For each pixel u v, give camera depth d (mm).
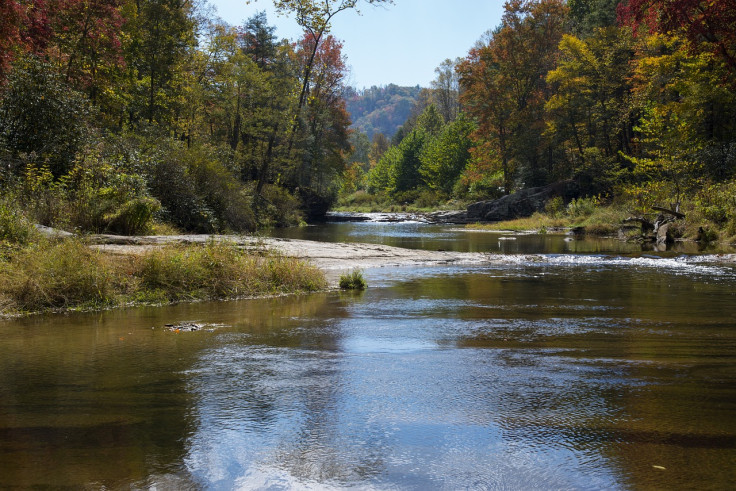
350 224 45531
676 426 2918
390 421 3010
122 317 6695
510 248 19750
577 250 18688
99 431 2836
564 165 47594
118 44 24516
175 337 5426
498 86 51281
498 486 2238
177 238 12336
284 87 38094
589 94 42188
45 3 19750
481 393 3535
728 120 29969
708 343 5105
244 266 9422
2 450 2582
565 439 2746
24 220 9820
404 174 88750
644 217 26188
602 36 41938
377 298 8531
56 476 2301
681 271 12344
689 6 21656
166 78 30859
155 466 2410
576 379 3869
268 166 39062
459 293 9055
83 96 19562
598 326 6031
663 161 27953
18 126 15938
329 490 2209
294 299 8477
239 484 2252
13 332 5664
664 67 29641
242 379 3859
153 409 3199
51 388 3613
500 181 58281
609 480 2281
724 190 23375
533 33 50781
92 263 8031
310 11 31297
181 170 20375
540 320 6441
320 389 3621
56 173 15766
